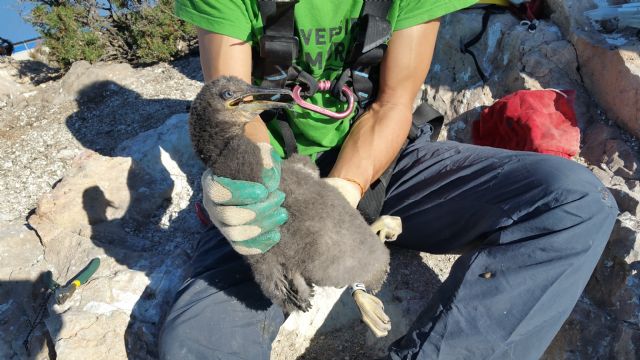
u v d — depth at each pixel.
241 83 0.80
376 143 0.97
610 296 1.09
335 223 0.80
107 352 1.07
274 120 1.07
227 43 0.98
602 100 1.40
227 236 0.78
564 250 0.86
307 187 0.82
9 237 1.28
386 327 0.83
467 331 0.86
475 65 1.54
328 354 1.13
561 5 1.48
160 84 1.89
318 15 0.99
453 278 0.91
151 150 1.46
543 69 1.44
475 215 0.99
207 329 0.91
